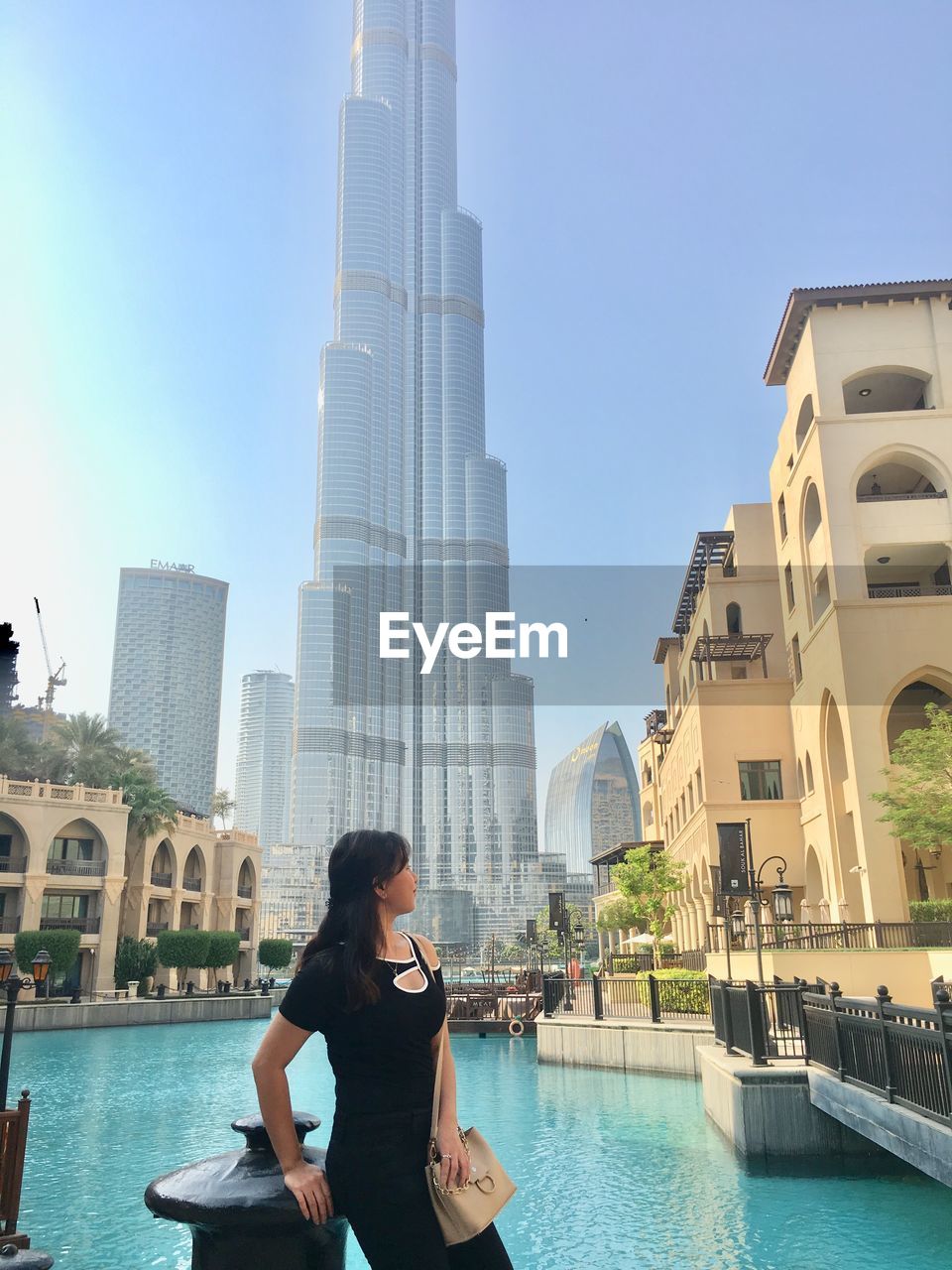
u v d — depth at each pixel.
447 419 190.25
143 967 52.44
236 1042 33.69
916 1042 8.51
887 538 33.22
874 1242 9.15
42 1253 5.26
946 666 31.03
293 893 149.75
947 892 33.94
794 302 35.19
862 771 30.34
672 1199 10.94
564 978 26.80
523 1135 14.89
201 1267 2.78
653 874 46.72
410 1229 2.57
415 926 157.00
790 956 21.95
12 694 89.50
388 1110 2.68
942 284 34.47
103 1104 19.50
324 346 181.25
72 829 53.56
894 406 37.38
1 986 13.19
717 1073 14.25
